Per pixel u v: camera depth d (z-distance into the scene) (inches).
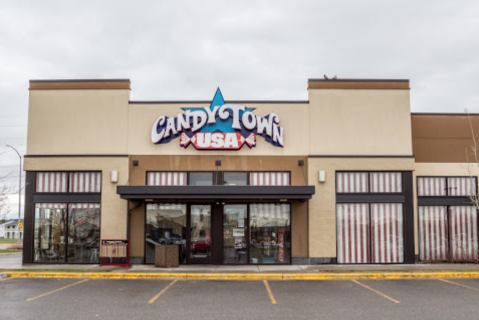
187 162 725.9
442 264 714.2
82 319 373.1
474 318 376.2
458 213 749.3
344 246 717.3
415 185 745.6
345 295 477.4
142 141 732.7
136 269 650.2
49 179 736.3
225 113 722.2
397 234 721.6
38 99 744.3
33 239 727.1
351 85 743.1
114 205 720.3
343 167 726.5
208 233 716.0
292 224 716.0
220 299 456.1
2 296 470.0
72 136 736.3
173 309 410.6
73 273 606.5
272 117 726.5
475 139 769.6
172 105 738.2
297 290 507.2
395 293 487.8
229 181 725.9
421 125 767.1
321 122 735.1
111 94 742.5
